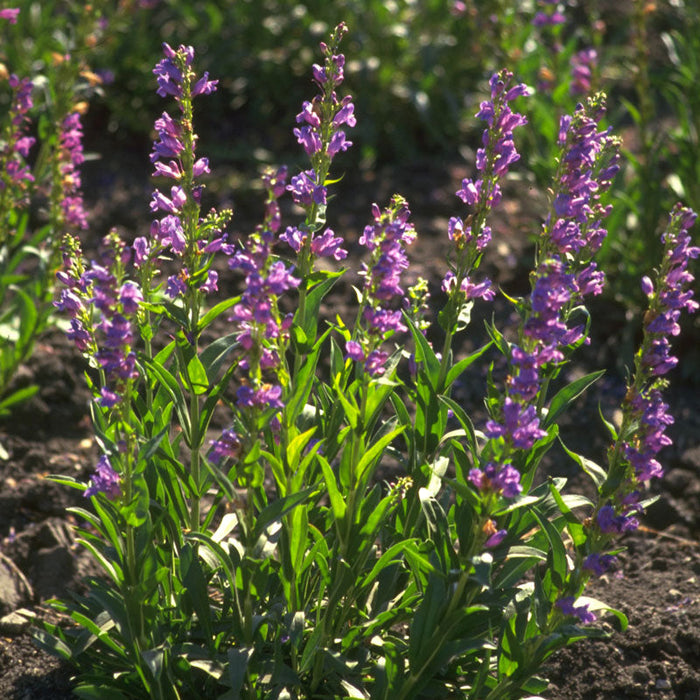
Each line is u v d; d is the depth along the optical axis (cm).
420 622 486
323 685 540
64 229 974
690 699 626
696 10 1156
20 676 609
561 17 1117
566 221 479
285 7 1449
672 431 916
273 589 548
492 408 484
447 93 1372
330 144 496
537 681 514
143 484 470
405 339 995
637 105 1472
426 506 482
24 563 721
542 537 539
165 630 522
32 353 928
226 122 1395
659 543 778
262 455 463
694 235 1018
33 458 818
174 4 1448
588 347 1019
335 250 498
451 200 1251
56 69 900
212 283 497
